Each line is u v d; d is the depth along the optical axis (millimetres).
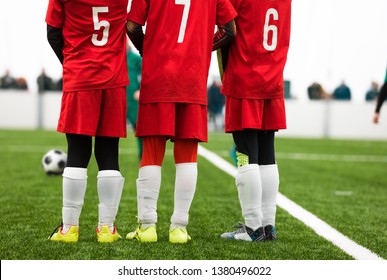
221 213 19641
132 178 28516
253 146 15055
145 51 14398
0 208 19469
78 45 13891
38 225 16625
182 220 14617
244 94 14812
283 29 15172
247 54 14906
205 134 14688
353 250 14695
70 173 14109
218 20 14586
